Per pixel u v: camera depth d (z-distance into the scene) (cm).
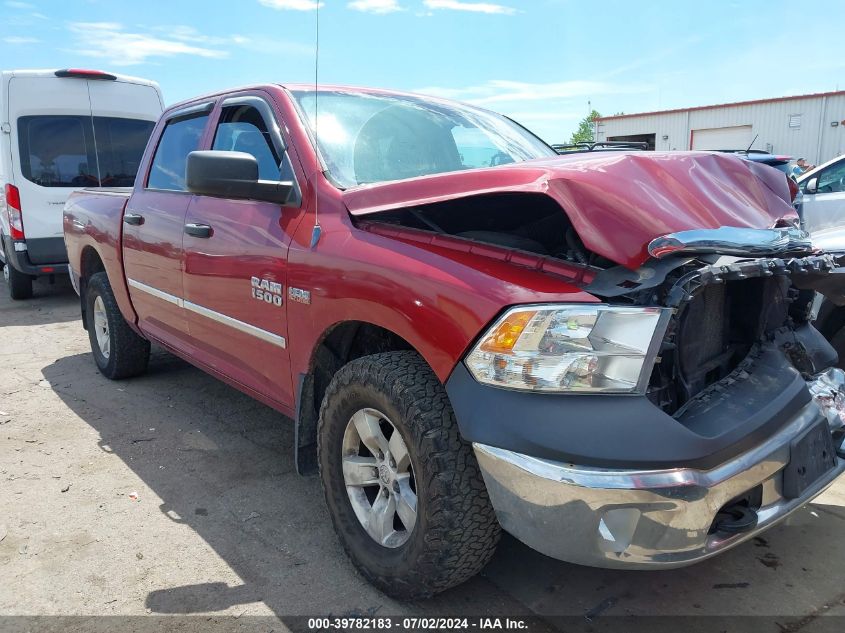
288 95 318
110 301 473
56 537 286
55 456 368
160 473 348
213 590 250
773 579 259
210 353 358
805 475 220
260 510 311
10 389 483
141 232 402
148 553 274
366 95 345
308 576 260
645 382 191
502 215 258
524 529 198
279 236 283
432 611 239
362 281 238
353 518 256
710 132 2620
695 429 199
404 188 249
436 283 215
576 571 264
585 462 186
